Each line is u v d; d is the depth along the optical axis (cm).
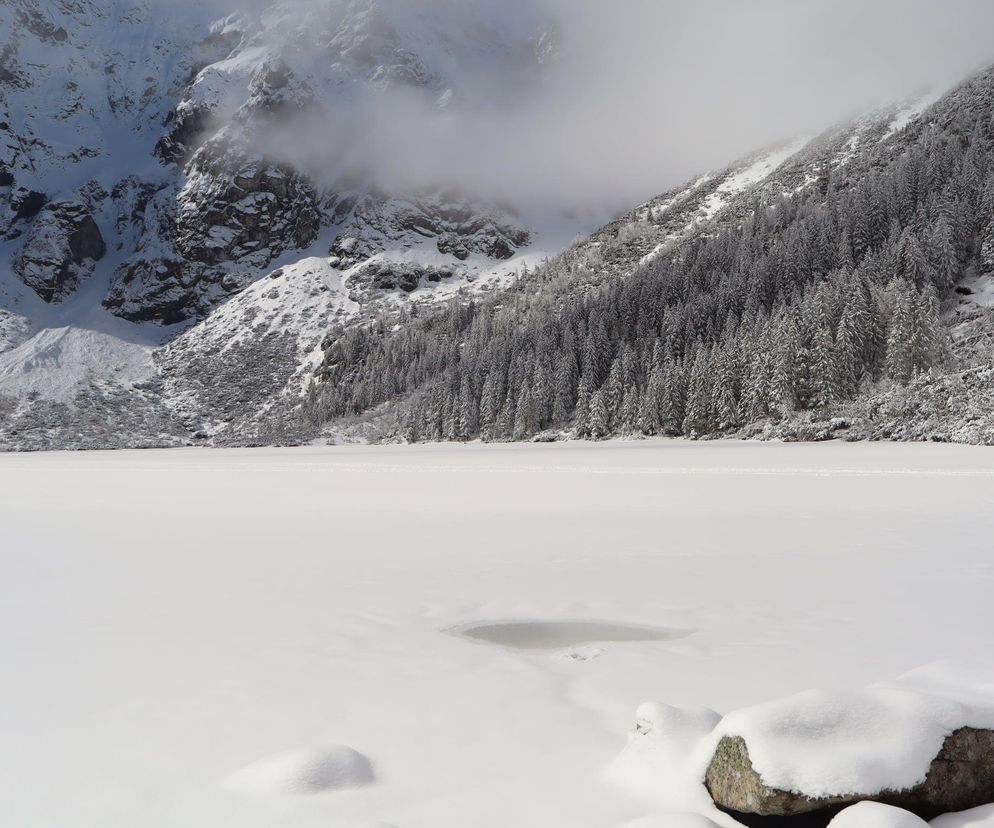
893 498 2286
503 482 3384
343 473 4438
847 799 379
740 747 416
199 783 474
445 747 525
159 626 917
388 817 421
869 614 916
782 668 701
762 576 1173
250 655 781
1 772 496
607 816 418
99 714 606
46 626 923
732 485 2916
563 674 703
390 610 994
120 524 2073
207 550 1562
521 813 424
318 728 568
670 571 1232
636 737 497
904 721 415
